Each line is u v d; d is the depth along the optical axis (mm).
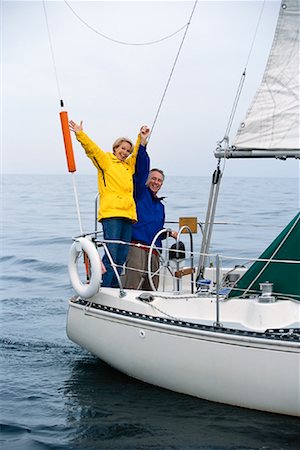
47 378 7164
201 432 5781
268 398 5863
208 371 6094
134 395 6570
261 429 5785
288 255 6254
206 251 7195
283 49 6625
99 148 7016
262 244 14859
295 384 5688
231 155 6777
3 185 57719
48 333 8891
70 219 23984
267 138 6602
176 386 6414
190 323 6219
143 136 7059
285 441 5609
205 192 37406
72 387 6867
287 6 6598
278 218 21484
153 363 6445
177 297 6637
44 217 24922
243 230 17312
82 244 6855
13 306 10500
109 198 7016
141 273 7371
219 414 6055
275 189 40969
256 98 6648
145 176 7273
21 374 7297
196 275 7266
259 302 6156
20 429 5941
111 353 6781
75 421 6074
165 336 6301
